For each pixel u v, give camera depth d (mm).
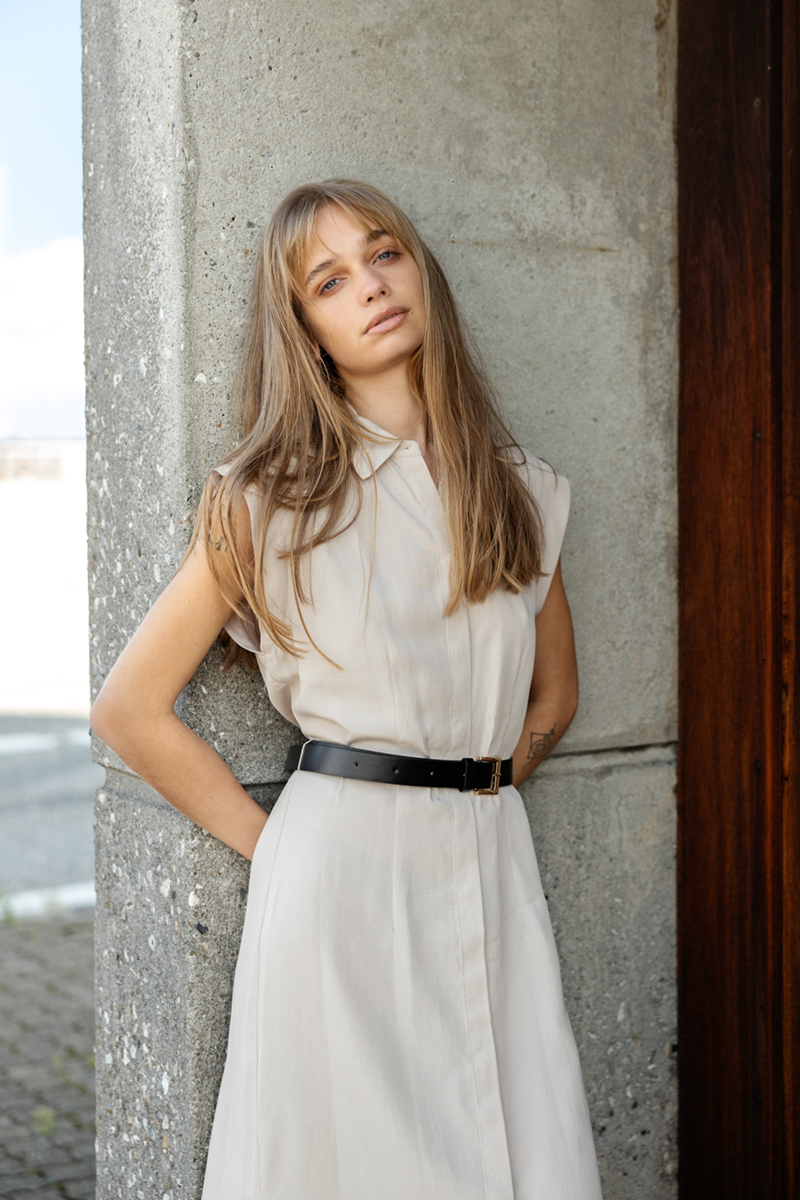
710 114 1979
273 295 1534
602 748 2053
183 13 1616
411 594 1462
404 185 1815
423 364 1566
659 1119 2115
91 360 1879
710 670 2035
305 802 1481
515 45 1901
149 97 1685
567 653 1774
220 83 1647
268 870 1473
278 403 1518
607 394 2025
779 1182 1935
